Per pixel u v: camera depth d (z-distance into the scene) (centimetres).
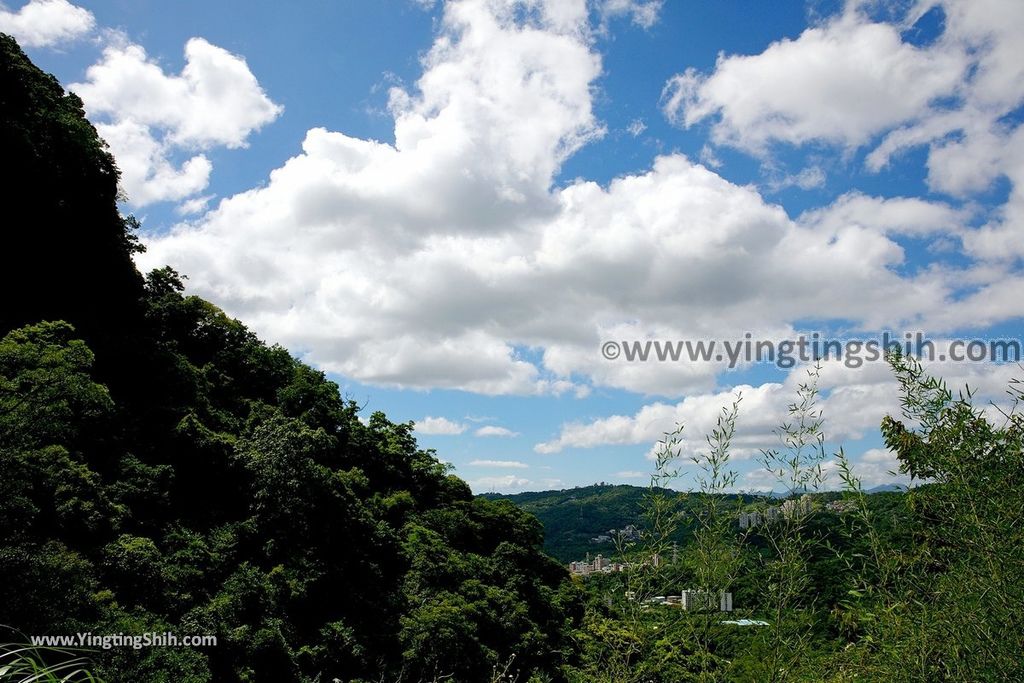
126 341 2675
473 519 3497
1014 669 279
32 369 1489
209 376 3344
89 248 2753
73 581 1302
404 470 3959
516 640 2439
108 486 1944
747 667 350
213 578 1956
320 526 2391
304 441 2556
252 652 1711
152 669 1278
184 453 2392
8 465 1391
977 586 299
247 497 2433
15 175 2372
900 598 326
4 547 1277
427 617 2248
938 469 328
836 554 348
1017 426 309
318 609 2186
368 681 2017
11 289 2353
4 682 318
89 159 2709
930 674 309
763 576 354
